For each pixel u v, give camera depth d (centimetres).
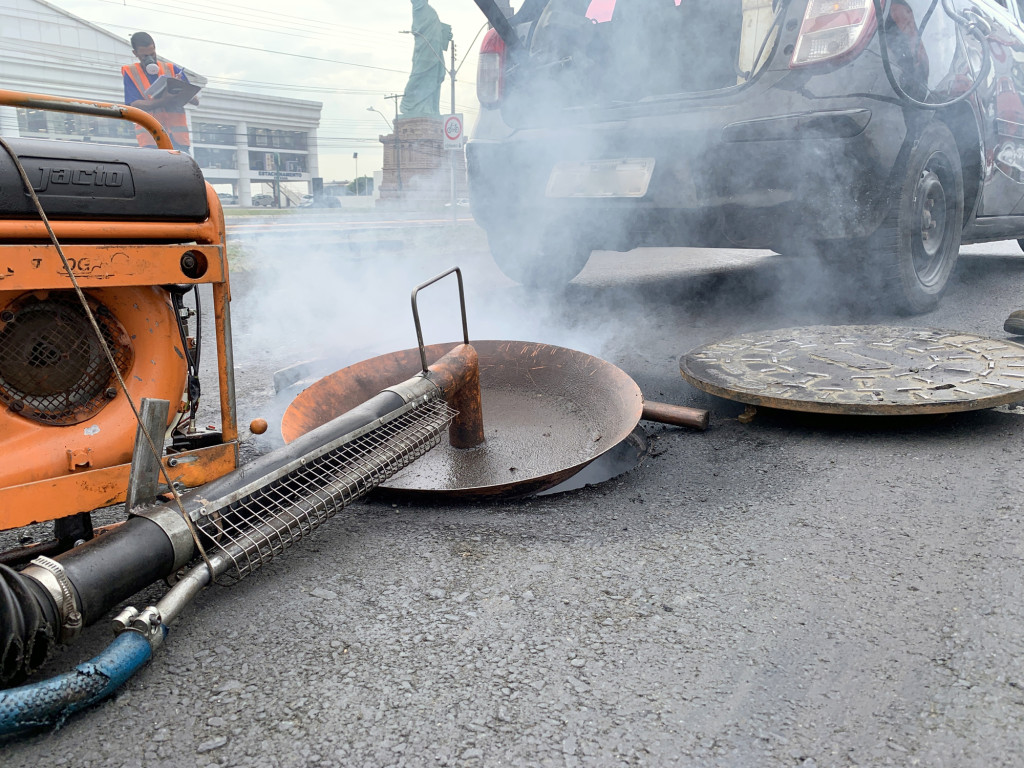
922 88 395
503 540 207
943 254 465
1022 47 515
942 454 256
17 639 131
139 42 713
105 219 171
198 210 183
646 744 130
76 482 175
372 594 180
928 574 179
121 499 183
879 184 382
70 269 158
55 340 174
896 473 242
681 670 149
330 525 220
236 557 171
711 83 474
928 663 148
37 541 209
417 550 202
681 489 239
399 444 216
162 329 187
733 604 171
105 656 142
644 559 193
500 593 179
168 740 134
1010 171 512
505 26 449
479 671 150
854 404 265
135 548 158
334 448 205
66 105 178
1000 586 173
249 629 167
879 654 151
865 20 354
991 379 283
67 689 133
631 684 145
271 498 189
